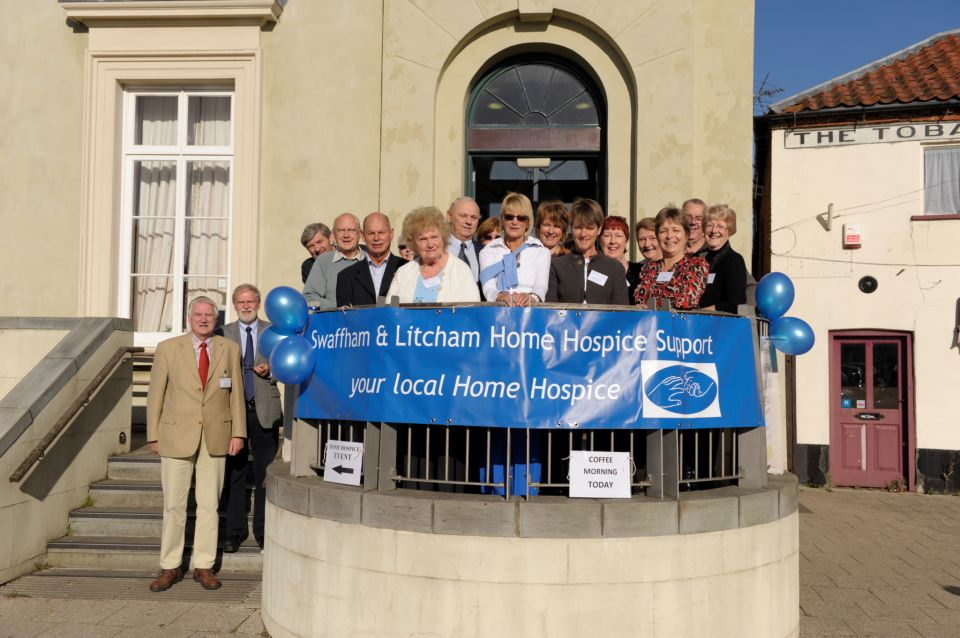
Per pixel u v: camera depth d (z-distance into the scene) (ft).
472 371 14.42
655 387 14.39
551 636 13.46
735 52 28.84
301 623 15.23
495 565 13.60
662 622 13.69
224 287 31.19
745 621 14.44
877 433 38.68
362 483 15.25
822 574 22.15
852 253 38.96
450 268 16.02
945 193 38.29
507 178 31.14
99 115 30.42
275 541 16.22
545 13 29.22
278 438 21.43
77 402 21.56
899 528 28.91
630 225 29.22
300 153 30.12
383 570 14.17
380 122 29.96
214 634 16.58
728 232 17.03
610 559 13.57
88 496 22.77
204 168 31.48
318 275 21.26
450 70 30.30
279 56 30.35
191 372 19.66
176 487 19.43
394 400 14.76
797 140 39.81
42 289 30.55
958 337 37.55
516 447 15.02
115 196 30.86
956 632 17.34
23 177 30.73
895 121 38.52
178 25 30.27
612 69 29.66
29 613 17.71
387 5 29.68
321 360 16.34
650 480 14.48
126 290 31.17
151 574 20.42
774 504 15.14
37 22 30.91
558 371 14.25
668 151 28.50
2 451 19.44
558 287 16.76
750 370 15.76
